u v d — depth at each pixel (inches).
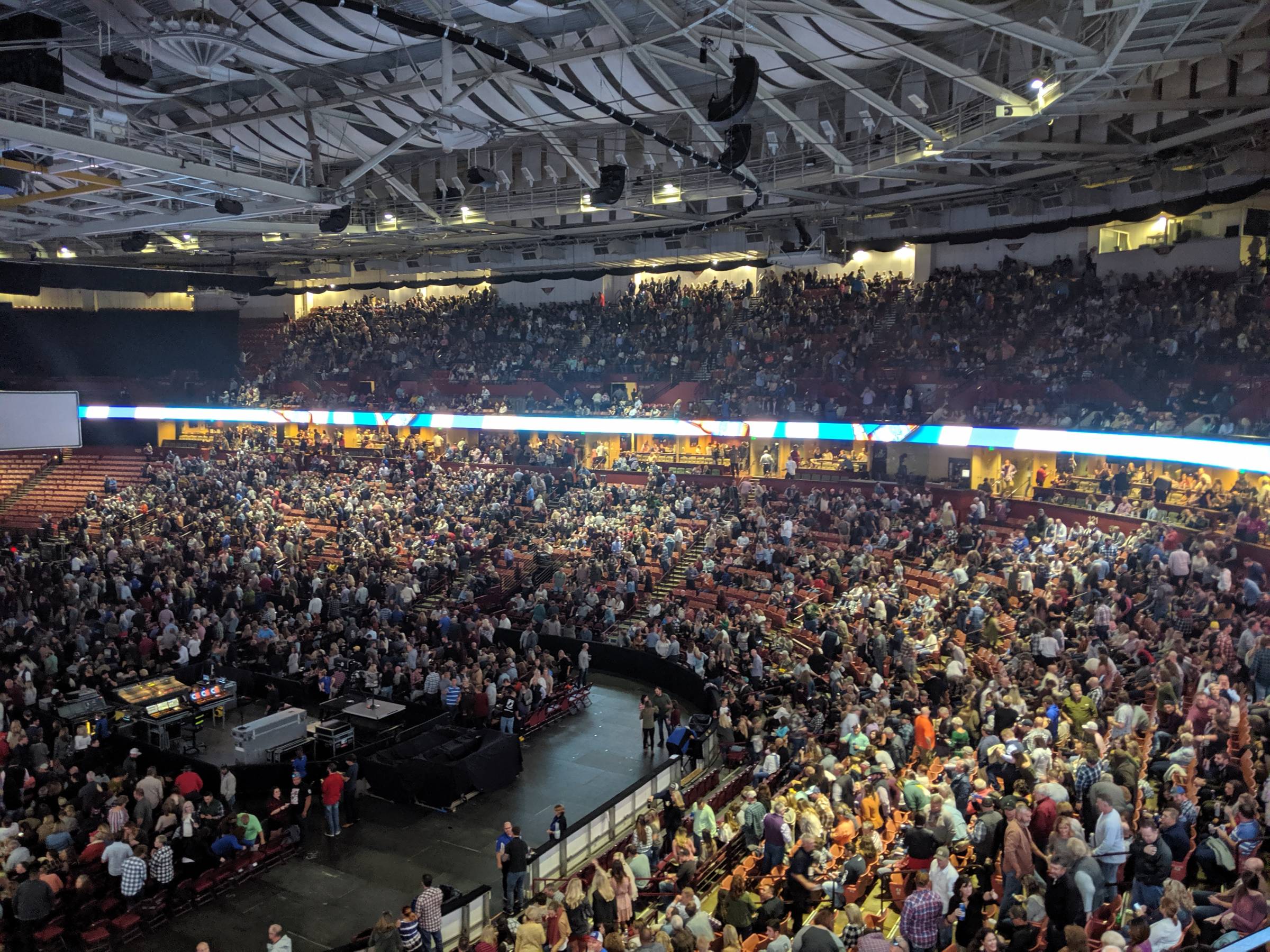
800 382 1834.4
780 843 645.3
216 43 872.9
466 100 1339.8
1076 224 1518.2
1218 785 593.6
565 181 1654.8
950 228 1750.7
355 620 1354.6
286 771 955.3
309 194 1256.8
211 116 1502.2
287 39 1095.0
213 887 781.3
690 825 743.1
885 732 757.3
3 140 887.7
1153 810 593.9
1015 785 616.4
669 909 557.9
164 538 1731.1
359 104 1389.0
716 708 1072.8
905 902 505.7
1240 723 685.9
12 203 1157.7
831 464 1809.8
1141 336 1460.4
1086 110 1007.6
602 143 1568.7
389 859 842.8
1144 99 1056.2
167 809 800.9
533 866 755.4
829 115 1393.9
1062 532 1286.9
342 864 834.2
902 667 975.6
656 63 1127.0
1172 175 1359.5
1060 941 481.7
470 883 802.8
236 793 949.2
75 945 713.6
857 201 1612.9
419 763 944.3
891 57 1128.8
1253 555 1061.1
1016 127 1059.3
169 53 971.3
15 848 740.0
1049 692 797.9
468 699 1068.5
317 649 1226.0
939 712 817.5
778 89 1275.8
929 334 1760.6
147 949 713.6
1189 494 1273.4
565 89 926.4
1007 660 925.2
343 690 1157.1
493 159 1653.5
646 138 1519.4
